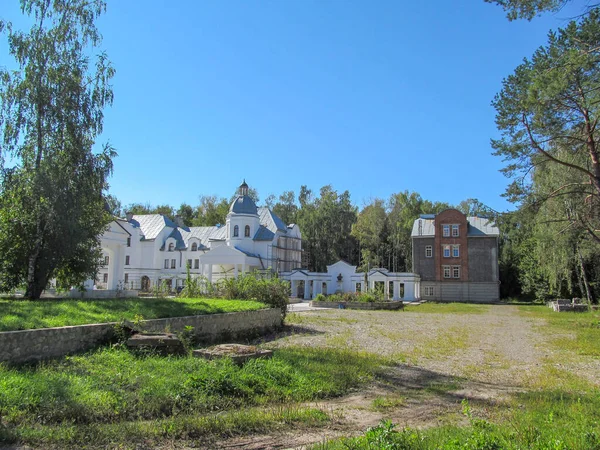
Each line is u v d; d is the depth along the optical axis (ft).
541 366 45.03
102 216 89.97
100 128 83.51
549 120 60.59
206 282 86.63
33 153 78.23
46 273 79.05
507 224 72.64
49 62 79.56
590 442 19.74
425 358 48.24
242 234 199.72
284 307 77.25
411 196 301.43
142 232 225.56
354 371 37.42
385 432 19.47
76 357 34.65
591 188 79.05
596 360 49.14
